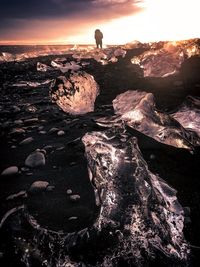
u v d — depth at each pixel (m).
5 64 12.51
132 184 1.90
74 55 13.40
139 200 1.80
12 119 4.61
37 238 1.70
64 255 1.60
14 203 2.32
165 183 2.36
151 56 8.32
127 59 10.49
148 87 6.28
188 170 2.70
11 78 9.10
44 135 3.74
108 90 6.20
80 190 2.45
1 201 2.37
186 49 8.73
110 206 1.77
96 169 2.15
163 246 1.61
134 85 6.56
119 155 2.20
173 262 1.55
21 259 1.65
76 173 2.72
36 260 1.62
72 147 3.25
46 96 6.21
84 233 1.68
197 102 3.79
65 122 4.22
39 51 21.56
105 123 3.75
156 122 3.36
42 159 2.97
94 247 1.60
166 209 1.89
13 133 3.81
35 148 3.34
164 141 3.16
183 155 2.95
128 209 1.74
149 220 1.70
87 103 4.80
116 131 2.78
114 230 1.64
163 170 2.69
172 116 3.66
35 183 2.52
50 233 1.74
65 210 2.19
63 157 3.05
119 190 1.86
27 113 4.91
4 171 2.77
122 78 7.37
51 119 4.46
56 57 14.22
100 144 2.39
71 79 4.94
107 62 10.28
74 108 4.71
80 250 1.60
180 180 2.53
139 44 14.77
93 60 11.32
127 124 3.54
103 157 2.19
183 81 6.55
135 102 3.88
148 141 3.20
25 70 10.58
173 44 9.13
